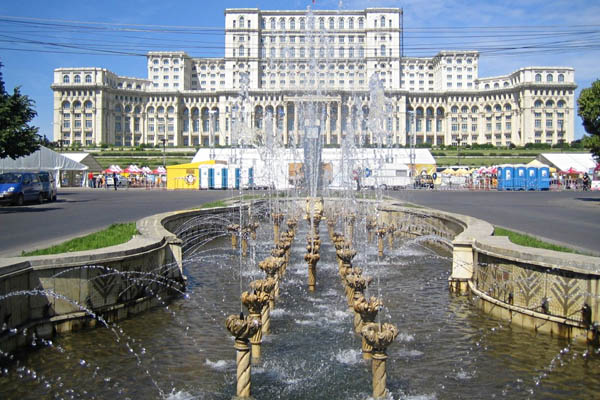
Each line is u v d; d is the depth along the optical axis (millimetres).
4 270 4969
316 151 27422
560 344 5293
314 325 6117
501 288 6418
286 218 16922
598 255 7371
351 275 6109
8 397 4121
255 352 5059
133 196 30141
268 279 5980
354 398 4113
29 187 22297
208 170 39938
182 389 4293
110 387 4324
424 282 8562
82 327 5844
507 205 21625
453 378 4477
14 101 20812
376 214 17469
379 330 4141
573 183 42469
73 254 5922
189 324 6098
